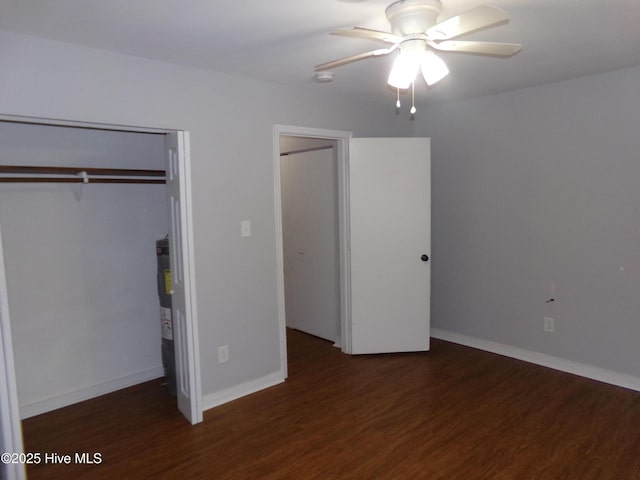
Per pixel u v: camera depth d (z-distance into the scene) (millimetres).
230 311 3129
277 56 2604
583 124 3285
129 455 2516
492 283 3959
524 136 3625
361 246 3871
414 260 3924
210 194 2957
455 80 3297
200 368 2930
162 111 2684
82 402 3184
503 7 1967
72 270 3117
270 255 3336
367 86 3379
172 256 2854
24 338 2938
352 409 3000
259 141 3197
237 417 2922
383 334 3979
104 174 3086
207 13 1965
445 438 2621
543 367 3648
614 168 3168
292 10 1950
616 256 3215
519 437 2617
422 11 1747
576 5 1954
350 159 3791
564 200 3443
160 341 3596
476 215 4012
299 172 4492
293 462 2424
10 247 2846
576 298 3445
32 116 2213
